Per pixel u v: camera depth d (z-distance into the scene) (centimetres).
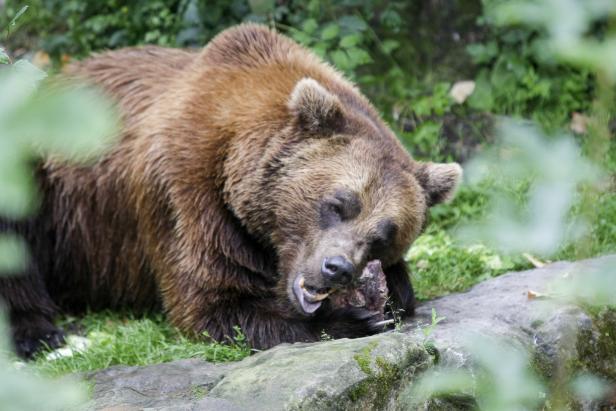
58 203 1221
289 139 1071
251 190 1066
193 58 1241
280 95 1118
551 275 1158
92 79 1259
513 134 345
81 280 1270
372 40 1872
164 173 1110
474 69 1883
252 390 720
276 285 1104
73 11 1852
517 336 927
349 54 1725
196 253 1085
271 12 1756
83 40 1833
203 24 1708
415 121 1803
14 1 1939
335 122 1078
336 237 1014
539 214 337
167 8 1808
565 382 662
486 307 1041
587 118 1745
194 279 1088
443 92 1806
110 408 725
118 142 1188
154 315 1255
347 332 1049
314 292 1007
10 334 1172
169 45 1764
